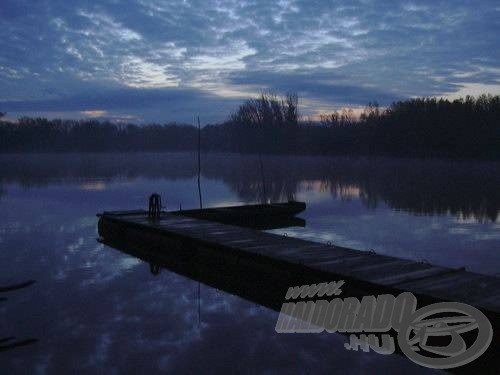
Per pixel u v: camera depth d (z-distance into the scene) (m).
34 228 15.90
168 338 6.55
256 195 28.23
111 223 15.05
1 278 9.65
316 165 59.88
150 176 44.50
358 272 7.61
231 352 6.04
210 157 89.19
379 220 18.02
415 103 64.25
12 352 6.08
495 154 56.06
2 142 94.50
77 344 6.32
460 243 13.42
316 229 16.12
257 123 75.25
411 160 62.09
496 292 6.46
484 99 58.66
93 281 9.51
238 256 9.82
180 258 11.70
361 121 70.19
